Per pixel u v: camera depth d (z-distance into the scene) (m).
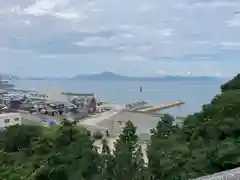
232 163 23.73
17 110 120.62
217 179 9.24
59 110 118.44
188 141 34.56
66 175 30.12
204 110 39.97
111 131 64.69
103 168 31.73
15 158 38.72
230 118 31.17
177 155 28.78
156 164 31.55
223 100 37.59
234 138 28.50
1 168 34.97
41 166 32.19
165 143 34.56
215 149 26.06
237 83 50.31
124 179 31.73
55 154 32.56
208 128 31.94
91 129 62.59
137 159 33.69
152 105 164.62
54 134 38.22
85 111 123.38
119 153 33.06
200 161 25.80
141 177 31.31
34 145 39.03
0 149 42.28
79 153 31.95
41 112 117.00
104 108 138.62
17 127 47.94
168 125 43.19
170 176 27.30
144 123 78.31
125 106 151.75
